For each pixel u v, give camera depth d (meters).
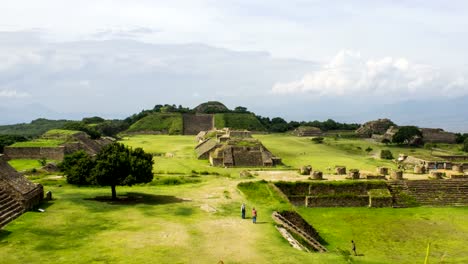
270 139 187.12
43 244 34.16
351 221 54.69
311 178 69.06
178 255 32.06
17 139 129.50
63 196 55.56
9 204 43.31
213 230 39.91
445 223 53.81
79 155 75.50
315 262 31.70
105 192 60.28
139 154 58.56
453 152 158.50
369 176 69.19
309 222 54.16
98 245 34.25
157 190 62.34
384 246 45.03
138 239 36.12
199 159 115.19
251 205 52.56
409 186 65.69
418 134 180.62
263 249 34.25
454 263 38.75
